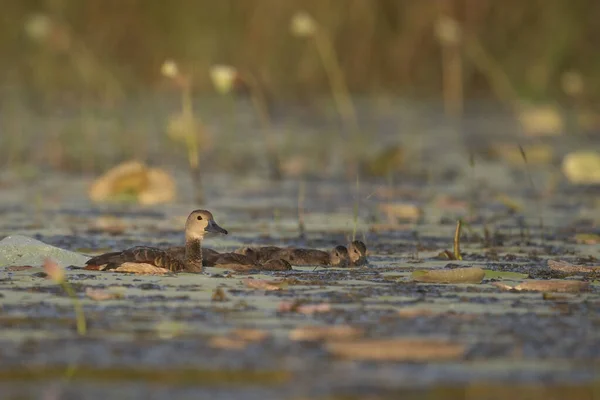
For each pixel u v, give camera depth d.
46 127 30.94
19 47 37.19
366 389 8.12
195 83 36.09
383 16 37.28
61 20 35.78
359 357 8.91
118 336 9.51
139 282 11.87
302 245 15.19
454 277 12.07
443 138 30.56
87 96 35.47
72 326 9.83
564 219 17.89
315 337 9.49
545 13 36.31
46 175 23.64
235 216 18.12
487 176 23.88
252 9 36.06
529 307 10.77
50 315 10.23
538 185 22.42
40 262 12.81
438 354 8.92
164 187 20.20
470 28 36.28
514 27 36.47
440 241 15.54
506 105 37.41
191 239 12.75
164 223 17.12
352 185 22.42
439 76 37.66
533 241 15.56
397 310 10.55
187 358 8.86
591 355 9.03
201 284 11.80
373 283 11.99
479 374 8.51
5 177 23.11
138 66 36.59
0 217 17.62
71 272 12.43
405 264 13.46
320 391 8.07
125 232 16.12
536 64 36.19
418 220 17.77
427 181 23.02
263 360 8.83
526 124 31.41
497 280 12.30
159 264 12.58
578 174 23.02
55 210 18.61
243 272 12.68
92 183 22.47
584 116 33.50
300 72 36.81
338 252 13.36
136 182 20.14
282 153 27.27
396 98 37.22
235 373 8.48
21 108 34.78
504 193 21.22
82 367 8.61
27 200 19.86
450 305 10.81
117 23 36.28
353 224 17.22
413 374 8.49
